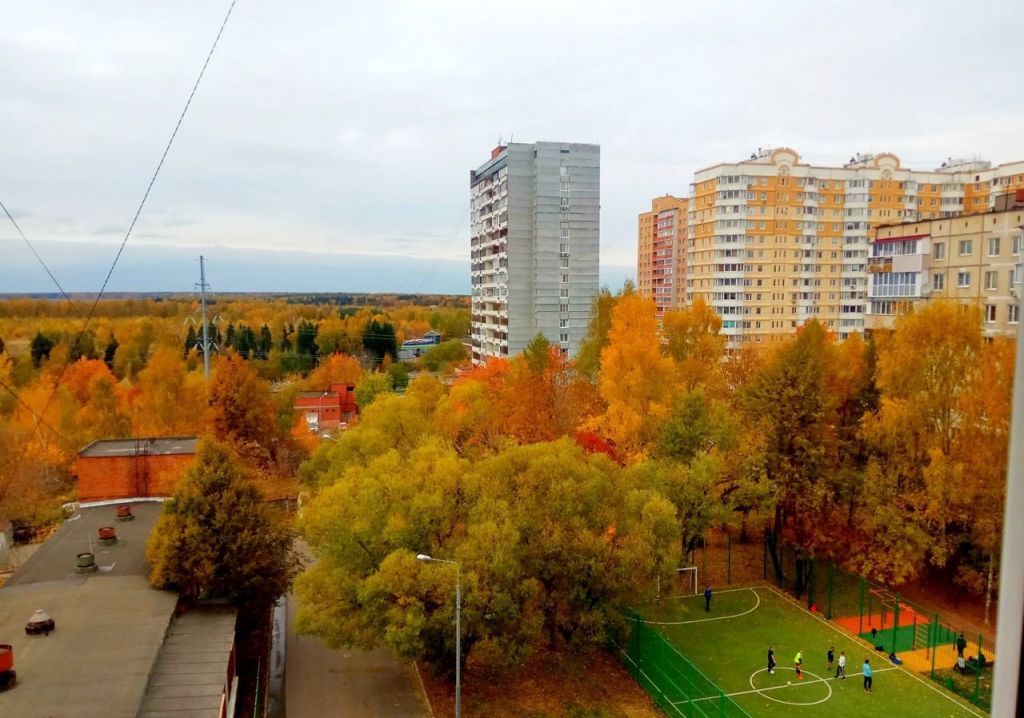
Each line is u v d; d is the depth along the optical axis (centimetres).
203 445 3077
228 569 2930
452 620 2798
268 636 3575
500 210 9544
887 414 3838
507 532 2945
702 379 5578
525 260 9356
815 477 4062
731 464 4231
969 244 5138
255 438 5981
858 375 4769
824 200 9444
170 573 2867
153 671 2391
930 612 3881
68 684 2147
